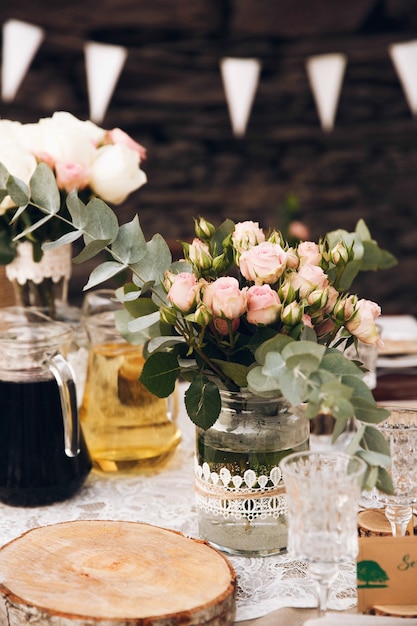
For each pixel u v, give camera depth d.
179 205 4.14
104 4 3.81
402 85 4.08
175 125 4.07
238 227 1.13
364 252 1.36
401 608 0.98
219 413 1.09
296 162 4.14
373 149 4.14
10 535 1.21
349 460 0.93
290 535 0.92
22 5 3.75
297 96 4.07
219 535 1.16
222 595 0.97
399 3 3.90
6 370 1.27
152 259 1.16
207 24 3.91
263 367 0.97
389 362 1.92
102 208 1.16
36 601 0.95
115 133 1.46
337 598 1.06
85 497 1.34
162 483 1.40
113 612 0.93
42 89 3.88
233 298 1.00
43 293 1.46
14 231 1.40
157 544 1.09
